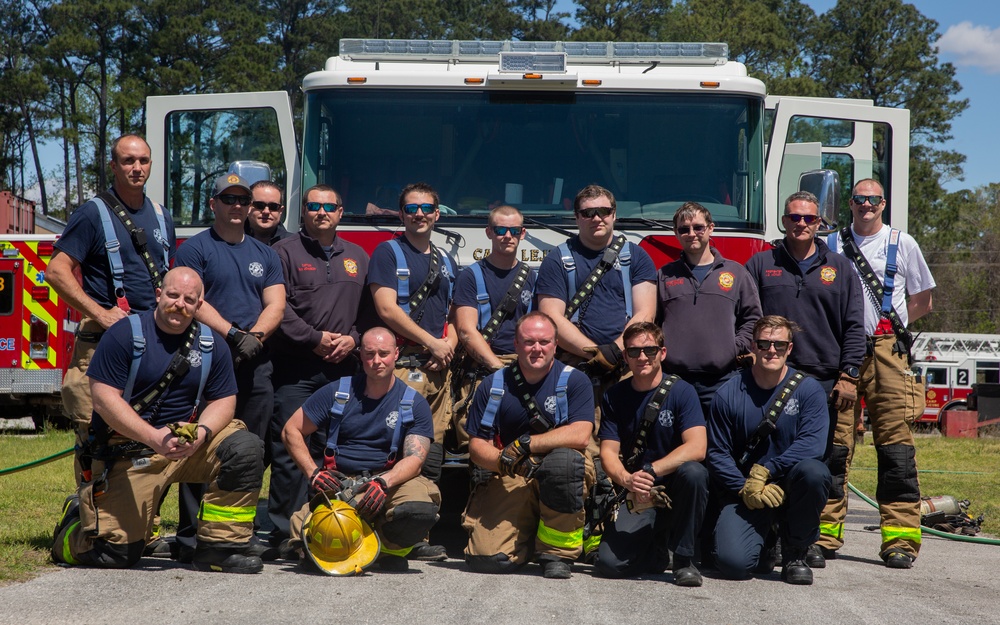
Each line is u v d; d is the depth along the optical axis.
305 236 6.26
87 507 5.30
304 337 6.07
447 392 6.24
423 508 5.50
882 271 6.59
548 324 5.59
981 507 9.56
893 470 6.37
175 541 5.86
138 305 5.78
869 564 6.37
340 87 7.00
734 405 5.76
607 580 5.51
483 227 6.89
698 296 6.15
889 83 50.06
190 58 48.78
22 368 15.77
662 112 7.03
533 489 5.71
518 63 7.02
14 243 15.74
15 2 55.72
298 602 4.66
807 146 7.58
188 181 7.45
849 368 6.15
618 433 5.80
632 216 6.98
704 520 5.89
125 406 5.23
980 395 25.11
